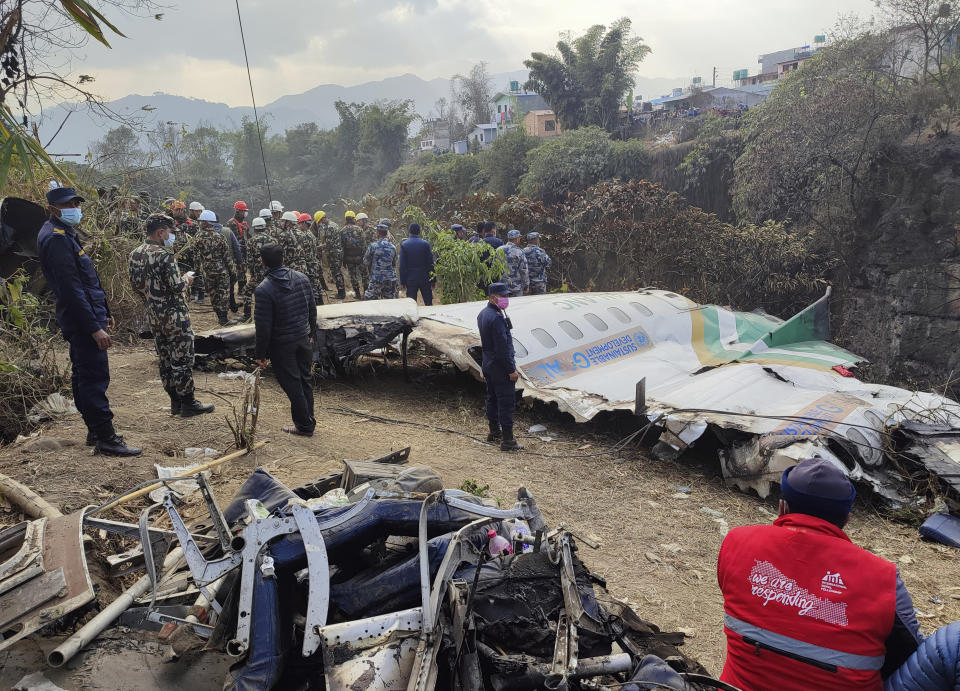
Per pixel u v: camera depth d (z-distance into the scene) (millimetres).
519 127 42656
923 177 17938
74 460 5930
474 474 7402
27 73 7270
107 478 5707
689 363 11414
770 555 2475
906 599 2328
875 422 8430
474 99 80500
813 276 19797
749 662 2426
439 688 3068
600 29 44812
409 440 8156
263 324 6945
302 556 3420
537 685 2932
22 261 9492
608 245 20078
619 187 19922
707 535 6762
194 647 3572
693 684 2646
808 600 2344
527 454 8281
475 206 21000
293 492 4766
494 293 7910
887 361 18359
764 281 19562
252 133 93562
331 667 3002
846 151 19438
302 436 7531
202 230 12320
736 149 27047
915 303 17906
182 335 7195
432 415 9359
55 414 7090
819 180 20500
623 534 6582
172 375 7289
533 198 34031
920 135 19078
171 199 13359
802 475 2568
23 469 5660
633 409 8633
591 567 5871
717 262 19422
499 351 8008
